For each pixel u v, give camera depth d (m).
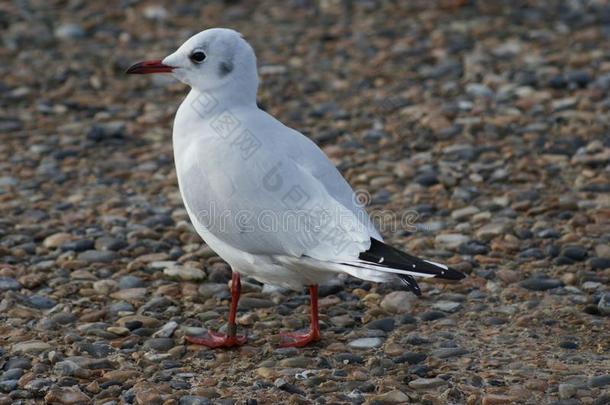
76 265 12.12
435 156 15.48
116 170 15.45
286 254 9.44
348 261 9.08
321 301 11.24
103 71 19.70
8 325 10.59
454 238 12.69
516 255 12.18
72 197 14.39
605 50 19.61
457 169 14.90
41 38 21.25
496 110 17.05
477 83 18.34
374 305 11.09
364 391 9.10
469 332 10.28
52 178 15.09
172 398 8.95
